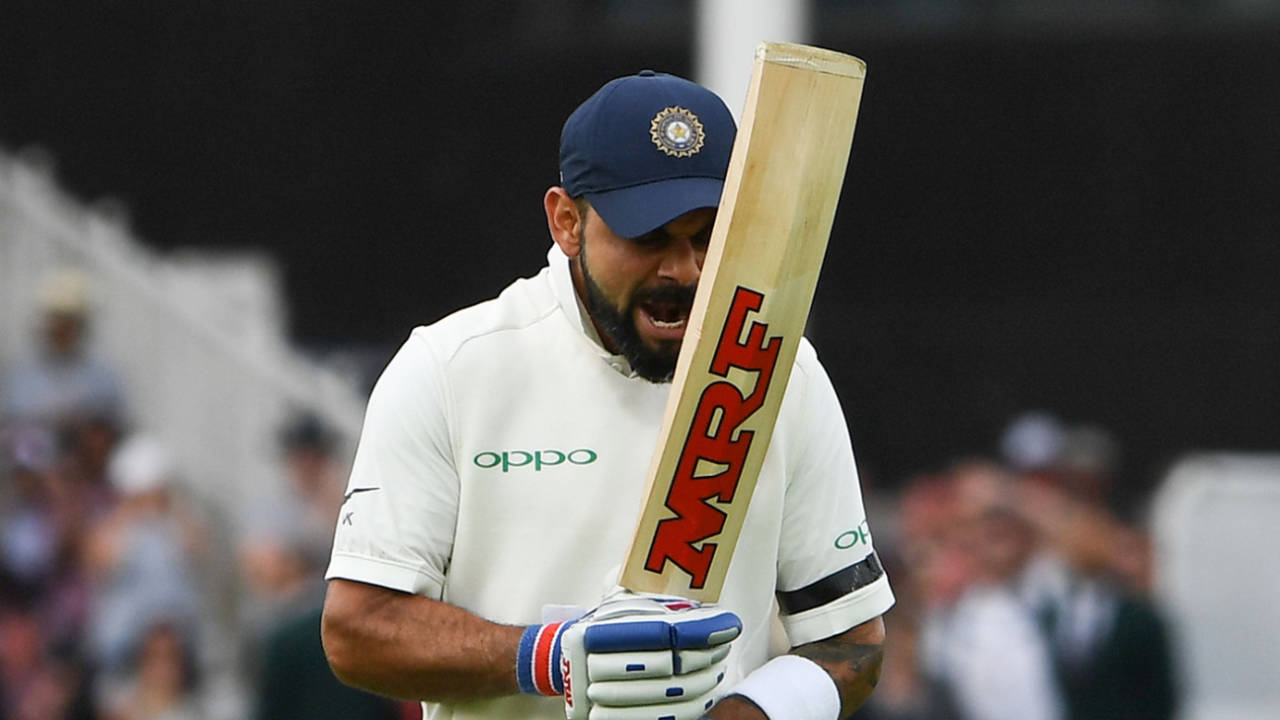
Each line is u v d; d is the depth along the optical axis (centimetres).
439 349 1065
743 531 1075
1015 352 4191
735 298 984
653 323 1027
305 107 4434
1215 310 4222
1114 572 2570
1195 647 2759
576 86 4406
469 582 1066
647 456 1060
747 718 1026
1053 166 4350
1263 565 2761
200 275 3816
